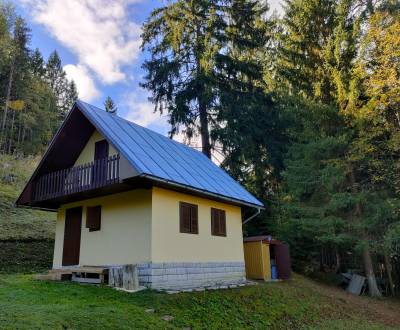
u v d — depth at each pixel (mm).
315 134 17609
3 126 35344
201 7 20125
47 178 13117
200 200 12781
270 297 11516
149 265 10234
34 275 12242
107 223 11906
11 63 38344
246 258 15602
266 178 20125
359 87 16656
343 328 10430
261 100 20078
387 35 16141
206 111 20219
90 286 10016
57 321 6066
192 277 11492
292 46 19844
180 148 15078
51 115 46031
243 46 20531
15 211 20125
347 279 17656
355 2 18141
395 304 15297
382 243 15438
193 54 20250
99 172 11000
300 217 17547
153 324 7188
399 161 16250
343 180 16844
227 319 8859
